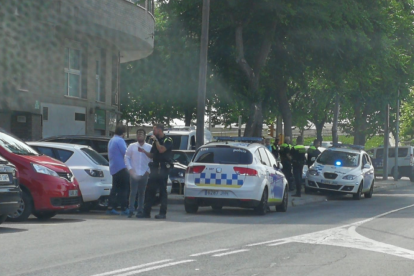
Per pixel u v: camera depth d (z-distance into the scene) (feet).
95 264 28.55
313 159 90.43
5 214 40.73
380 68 96.58
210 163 55.11
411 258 31.60
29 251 32.24
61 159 54.19
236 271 27.20
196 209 57.11
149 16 107.96
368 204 75.05
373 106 141.79
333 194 93.97
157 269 27.37
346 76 96.58
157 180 50.98
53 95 94.48
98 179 54.54
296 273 27.04
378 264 29.73
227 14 85.10
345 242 36.86
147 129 197.16
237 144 56.03
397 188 121.70
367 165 88.84
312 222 49.21
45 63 92.58
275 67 97.55
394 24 103.24
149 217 51.78
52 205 45.80
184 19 90.12
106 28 95.66
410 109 217.97
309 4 81.00
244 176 54.34
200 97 70.59
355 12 84.02
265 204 55.93
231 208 64.69
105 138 65.67
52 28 92.99
